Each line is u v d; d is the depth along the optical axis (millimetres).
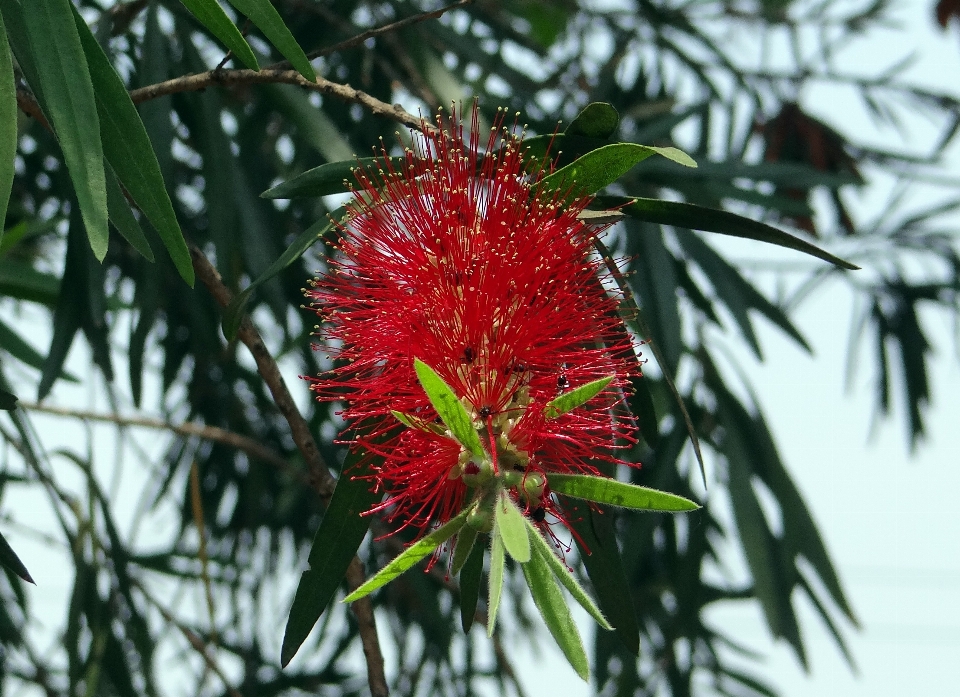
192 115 461
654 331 466
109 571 493
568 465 317
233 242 440
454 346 307
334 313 323
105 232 287
